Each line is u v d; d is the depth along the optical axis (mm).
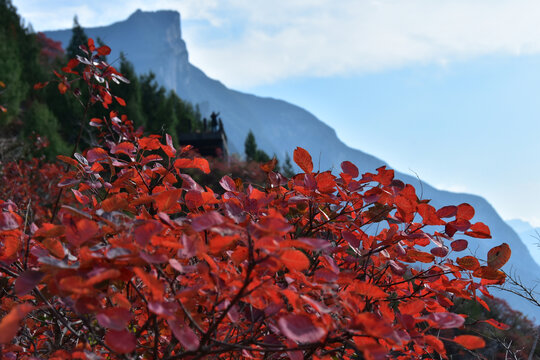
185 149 2207
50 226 1240
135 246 1125
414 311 1363
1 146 9453
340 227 2105
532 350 2844
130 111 22766
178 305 1199
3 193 7766
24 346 1803
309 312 1448
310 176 2014
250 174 13383
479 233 1842
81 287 1056
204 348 1120
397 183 1952
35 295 1622
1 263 1435
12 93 22766
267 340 1463
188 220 1581
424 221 1896
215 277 1235
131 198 2143
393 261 1905
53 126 18766
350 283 1456
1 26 33312
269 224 1055
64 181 2088
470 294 1918
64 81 3086
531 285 2633
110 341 1055
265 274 1514
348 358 1744
